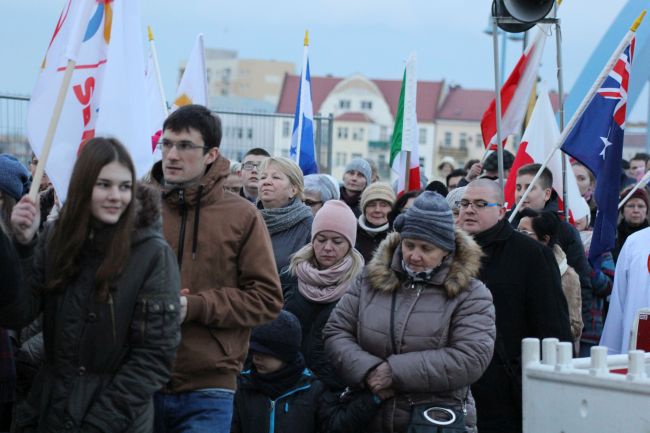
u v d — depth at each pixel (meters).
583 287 10.70
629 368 5.42
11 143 15.09
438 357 7.25
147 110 8.06
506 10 10.84
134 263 5.98
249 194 13.53
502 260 8.46
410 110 13.45
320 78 128.50
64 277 5.96
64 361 5.98
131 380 5.92
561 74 11.47
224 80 198.25
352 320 7.70
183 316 6.53
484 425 8.36
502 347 8.34
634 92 15.70
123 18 7.99
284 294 9.19
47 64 8.10
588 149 11.16
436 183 12.05
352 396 7.59
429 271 7.43
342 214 8.91
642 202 12.95
